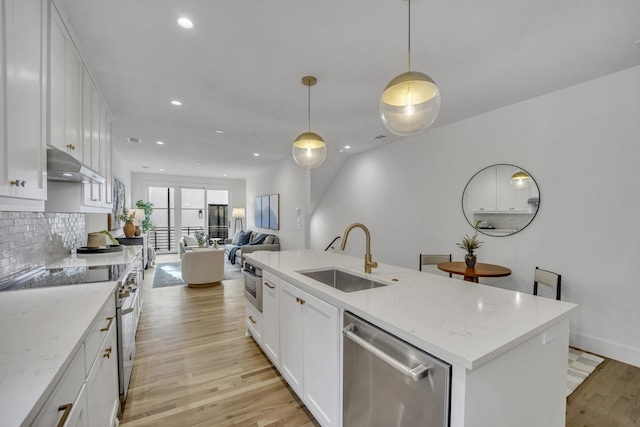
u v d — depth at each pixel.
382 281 1.85
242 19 1.80
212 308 3.89
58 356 0.86
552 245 2.85
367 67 2.39
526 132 3.04
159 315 3.61
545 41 2.03
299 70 2.44
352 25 1.86
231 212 9.67
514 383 1.06
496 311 1.26
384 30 1.92
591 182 2.60
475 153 3.53
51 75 1.56
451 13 1.75
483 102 3.11
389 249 4.81
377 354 1.14
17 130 1.20
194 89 2.79
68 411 0.84
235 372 2.31
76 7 1.68
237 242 8.02
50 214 2.52
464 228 3.66
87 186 2.49
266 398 1.99
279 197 6.91
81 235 3.58
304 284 1.76
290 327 1.97
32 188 1.35
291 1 1.65
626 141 2.42
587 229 2.63
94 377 1.19
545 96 2.90
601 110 2.54
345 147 5.06
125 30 1.90
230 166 7.36
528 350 1.11
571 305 1.35
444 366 0.93
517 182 3.12
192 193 9.15
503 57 2.24
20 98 1.23
